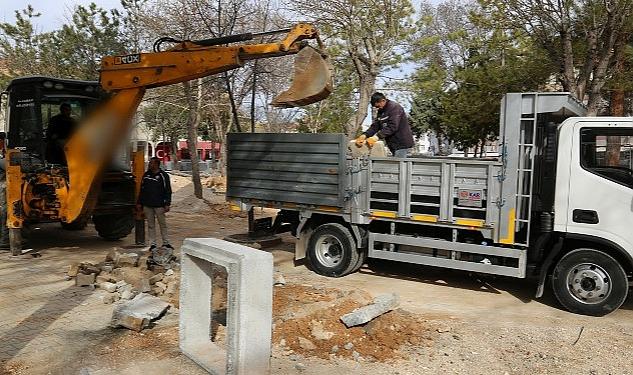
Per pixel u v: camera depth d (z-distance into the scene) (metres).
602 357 5.43
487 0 12.77
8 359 5.16
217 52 8.46
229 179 9.53
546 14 11.77
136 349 5.41
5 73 19.91
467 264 7.54
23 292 7.31
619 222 6.68
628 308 7.17
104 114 9.22
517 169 7.11
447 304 7.19
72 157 9.29
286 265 9.25
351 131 18.72
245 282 4.51
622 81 12.27
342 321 5.66
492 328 6.21
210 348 5.28
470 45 17.44
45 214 9.70
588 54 11.84
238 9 14.60
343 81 18.48
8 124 10.26
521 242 7.23
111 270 7.89
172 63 8.74
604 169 6.79
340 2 16.31
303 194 8.65
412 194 7.78
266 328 4.64
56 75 18.33
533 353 5.51
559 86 14.32
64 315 6.40
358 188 8.18
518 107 7.07
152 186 9.35
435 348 5.57
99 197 10.04
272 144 8.95
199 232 12.44
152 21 15.93
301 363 5.11
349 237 8.32
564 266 6.93
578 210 6.87
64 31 17.97
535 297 7.59
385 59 17.36
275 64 17.66
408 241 7.95
